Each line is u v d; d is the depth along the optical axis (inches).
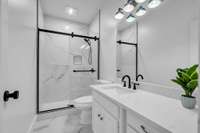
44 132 72.2
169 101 41.8
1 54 26.3
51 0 97.4
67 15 123.8
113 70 90.2
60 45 126.3
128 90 62.2
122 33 78.4
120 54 80.9
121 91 61.7
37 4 90.9
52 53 121.6
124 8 67.1
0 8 26.1
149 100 42.8
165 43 48.9
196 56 38.1
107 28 98.4
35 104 92.2
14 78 45.4
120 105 39.6
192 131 22.5
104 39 104.8
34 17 82.6
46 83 117.6
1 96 26.6
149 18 56.9
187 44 40.9
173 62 45.7
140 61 63.1
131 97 46.6
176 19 44.5
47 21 123.2
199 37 18.1
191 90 35.1
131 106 36.1
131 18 67.8
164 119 27.6
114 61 88.6
